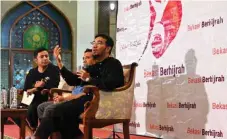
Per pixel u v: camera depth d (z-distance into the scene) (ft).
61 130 11.63
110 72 11.33
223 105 11.75
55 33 34.22
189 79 13.21
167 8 14.44
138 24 16.19
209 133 12.27
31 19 33.37
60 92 13.67
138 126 15.89
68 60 34.45
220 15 12.02
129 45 16.72
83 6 34.76
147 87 15.42
